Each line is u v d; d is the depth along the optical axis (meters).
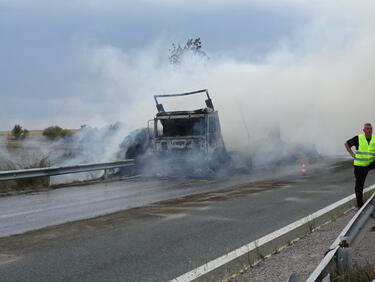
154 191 13.37
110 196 12.55
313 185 13.52
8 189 14.30
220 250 6.24
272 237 6.89
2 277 5.28
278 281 4.82
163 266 5.57
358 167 9.04
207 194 12.30
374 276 4.32
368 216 5.88
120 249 6.45
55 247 6.68
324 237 6.63
